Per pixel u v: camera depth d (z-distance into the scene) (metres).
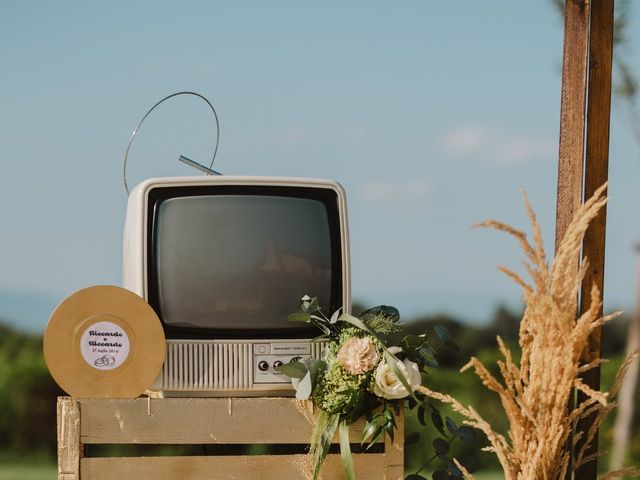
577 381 2.67
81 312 2.83
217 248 2.98
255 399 2.89
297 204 3.02
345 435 2.84
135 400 2.86
